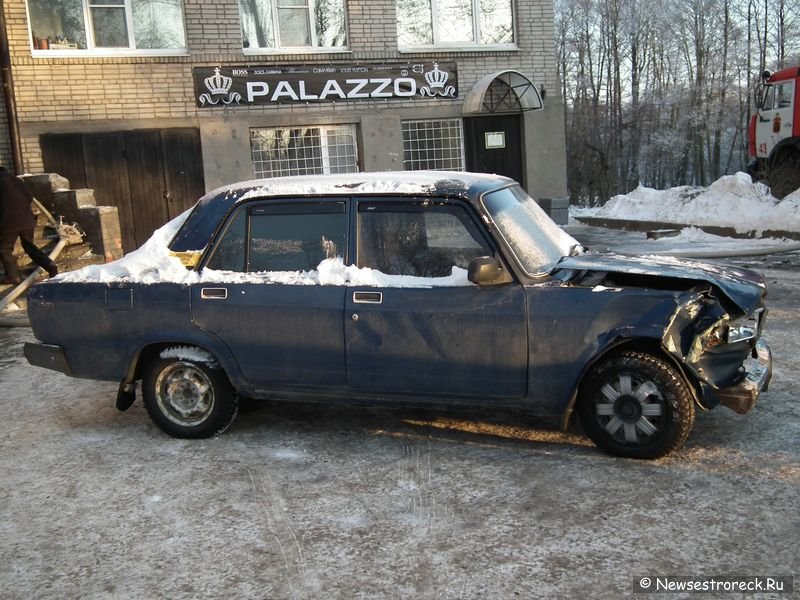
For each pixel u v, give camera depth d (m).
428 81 16.33
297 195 5.04
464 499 4.12
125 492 4.41
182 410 5.22
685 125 43.59
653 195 18.58
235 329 5.00
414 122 16.58
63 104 14.27
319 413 5.71
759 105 18.12
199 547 3.73
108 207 12.11
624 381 4.46
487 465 4.57
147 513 4.12
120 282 5.22
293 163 15.94
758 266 11.37
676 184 45.66
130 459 4.92
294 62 15.61
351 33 15.85
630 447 4.49
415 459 4.72
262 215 5.10
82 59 14.29
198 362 5.10
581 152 42.16
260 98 15.37
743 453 4.55
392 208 4.85
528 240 4.81
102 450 5.12
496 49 16.69
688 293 4.32
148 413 5.33
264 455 4.89
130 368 5.23
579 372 4.44
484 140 17.00
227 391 5.15
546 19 16.97
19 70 13.96
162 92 14.82
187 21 14.86
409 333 4.68
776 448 4.61
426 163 16.73
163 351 5.21
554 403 4.55
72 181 14.43
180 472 4.67
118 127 14.60
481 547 3.60
